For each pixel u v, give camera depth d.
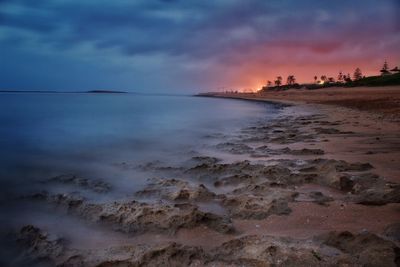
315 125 22.28
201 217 6.10
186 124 28.55
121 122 30.86
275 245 4.96
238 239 5.29
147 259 4.88
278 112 41.88
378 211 6.45
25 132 23.17
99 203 7.38
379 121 21.59
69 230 6.29
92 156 14.08
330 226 5.94
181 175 9.93
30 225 6.37
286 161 10.83
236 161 11.46
